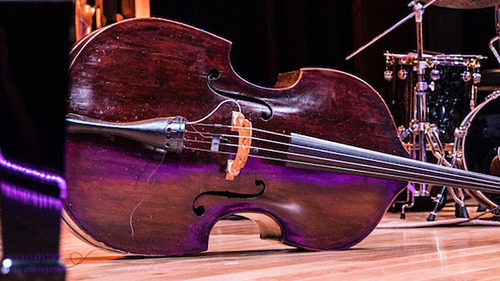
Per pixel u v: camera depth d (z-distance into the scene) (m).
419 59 4.02
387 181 2.59
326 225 2.45
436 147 4.09
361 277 1.75
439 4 4.48
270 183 2.30
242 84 2.25
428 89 4.21
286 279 1.73
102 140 2.00
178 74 2.13
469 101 4.32
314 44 5.96
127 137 2.00
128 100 2.05
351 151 2.38
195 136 2.13
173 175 2.11
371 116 2.57
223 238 3.08
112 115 2.02
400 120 4.42
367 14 6.21
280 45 5.79
